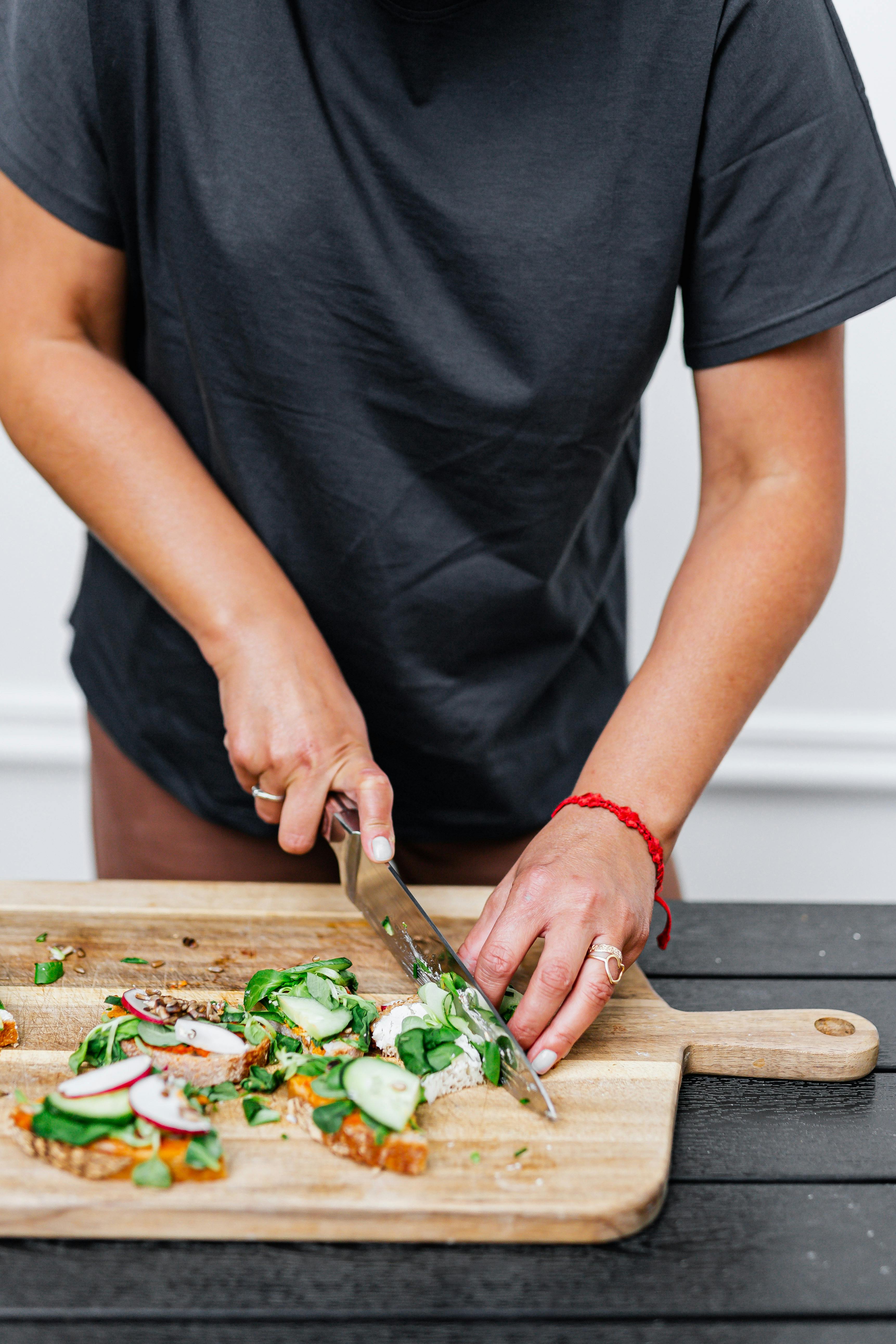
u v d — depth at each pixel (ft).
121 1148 3.01
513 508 4.50
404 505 4.48
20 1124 3.08
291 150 4.07
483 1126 3.31
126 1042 3.45
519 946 3.54
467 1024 3.60
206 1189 2.99
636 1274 2.91
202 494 4.33
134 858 5.48
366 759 4.11
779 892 9.13
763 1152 3.39
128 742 5.26
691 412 8.24
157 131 4.10
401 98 4.05
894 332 7.97
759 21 3.92
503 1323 2.77
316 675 4.18
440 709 4.85
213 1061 3.39
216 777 5.08
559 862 3.69
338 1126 3.12
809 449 4.21
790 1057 3.75
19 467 8.38
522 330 4.21
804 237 4.06
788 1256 2.99
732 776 8.77
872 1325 2.80
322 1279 2.86
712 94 4.02
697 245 4.25
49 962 3.99
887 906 4.97
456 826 5.17
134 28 3.98
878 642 8.55
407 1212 2.96
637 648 8.77
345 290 4.17
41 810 9.12
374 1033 3.62
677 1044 3.74
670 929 4.57
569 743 5.34
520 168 4.09
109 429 4.29
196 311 4.28
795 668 8.68
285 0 3.98
